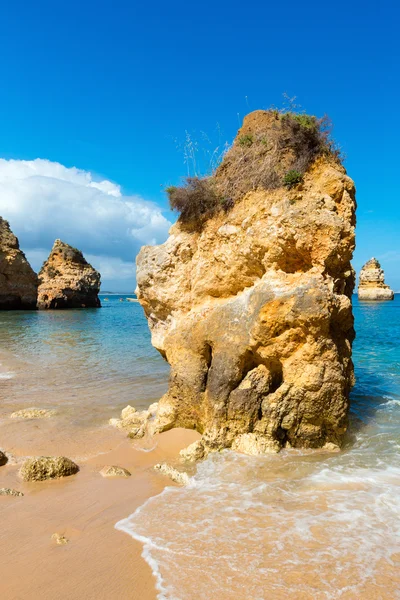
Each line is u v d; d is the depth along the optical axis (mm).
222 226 9219
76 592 4188
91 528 5375
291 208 7965
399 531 5199
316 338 7547
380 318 46875
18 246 66688
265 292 7965
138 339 26594
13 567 4574
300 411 7910
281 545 4930
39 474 6926
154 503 6066
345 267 8453
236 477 6930
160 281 10227
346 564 4559
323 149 8781
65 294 75562
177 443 8391
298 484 6609
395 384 14125
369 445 8445
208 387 8531
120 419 9992
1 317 49719
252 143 9539
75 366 17031
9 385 13766
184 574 4441
